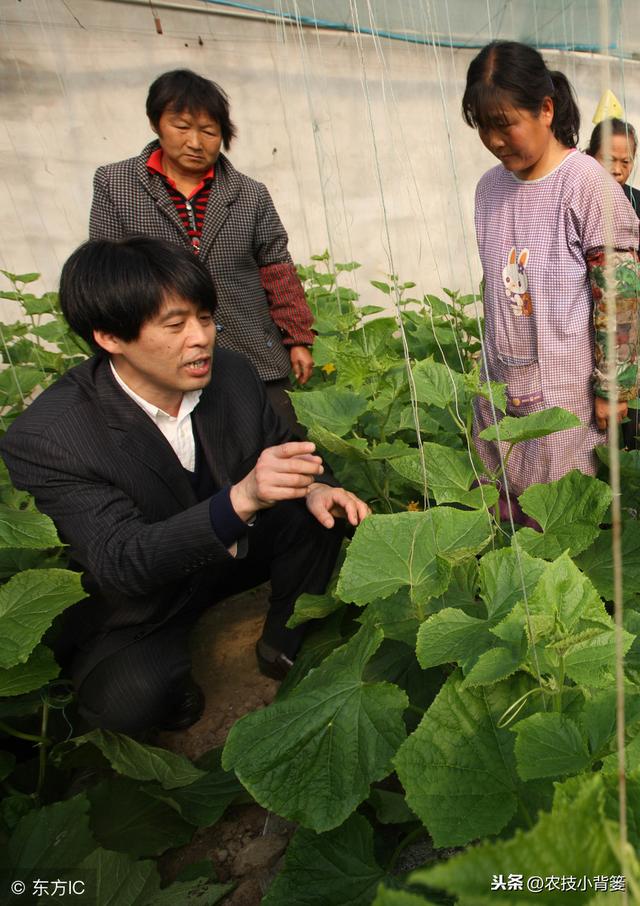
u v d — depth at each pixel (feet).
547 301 6.55
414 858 4.53
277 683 7.07
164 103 7.82
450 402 5.99
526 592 4.06
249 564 7.00
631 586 4.97
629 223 6.03
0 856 4.50
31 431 5.48
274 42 17.83
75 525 5.52
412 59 17.75
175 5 16.71
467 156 18.80
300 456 4.94
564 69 16.46
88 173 17.10
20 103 16.14
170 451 5.82
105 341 5.28
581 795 1.77
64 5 15.97
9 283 16.70
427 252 18.95
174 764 5.41
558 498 5.07
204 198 8.60
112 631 6.01
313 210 19.17
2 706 5.33
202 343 5.24
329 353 8.76
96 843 4.69
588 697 3.49
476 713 3.78
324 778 3.88
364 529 4.63
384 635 4.57
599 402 6.58
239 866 5.14
